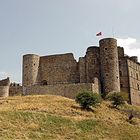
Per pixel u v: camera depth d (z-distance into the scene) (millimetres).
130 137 55094
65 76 89438
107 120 61250
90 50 86562
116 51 83500
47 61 92188
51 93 80125
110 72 81312
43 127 52750
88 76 85562
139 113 70938
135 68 89000
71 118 58844
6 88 84625
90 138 51469
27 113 57031
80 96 67438
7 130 48688
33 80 90562
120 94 73250
